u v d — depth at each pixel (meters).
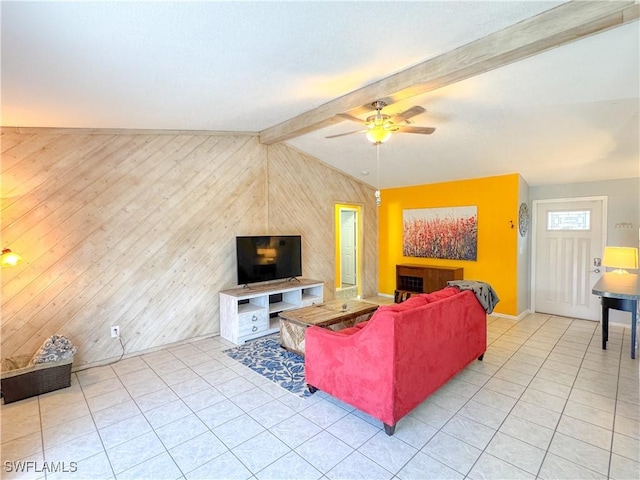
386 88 2.82
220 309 4.44
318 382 2.82
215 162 4.43
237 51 2.07
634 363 3.54
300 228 5.55
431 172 5.63
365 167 5.88
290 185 5.38
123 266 3.69
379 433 2.37
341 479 1.93
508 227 5.19
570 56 2.36
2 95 2.29
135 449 2.21
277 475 1.96
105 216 3.56
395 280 6.80
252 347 4.05
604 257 4.33
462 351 3.13
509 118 3.51
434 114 3.56
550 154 4.30
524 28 2.05
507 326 4.86
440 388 3.02
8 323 3.06
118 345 3.68
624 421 2.49
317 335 2.81
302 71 2.55
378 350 2.33
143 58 1.99
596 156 4.20
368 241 6.97
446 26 2.04
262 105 3.38
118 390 3.00
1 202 3.01
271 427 2.45
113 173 3.60
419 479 1.93
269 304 4.88
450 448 2.20
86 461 2.09
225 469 2.02
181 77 2.37
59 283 3.30
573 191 5.24
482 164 4.95
